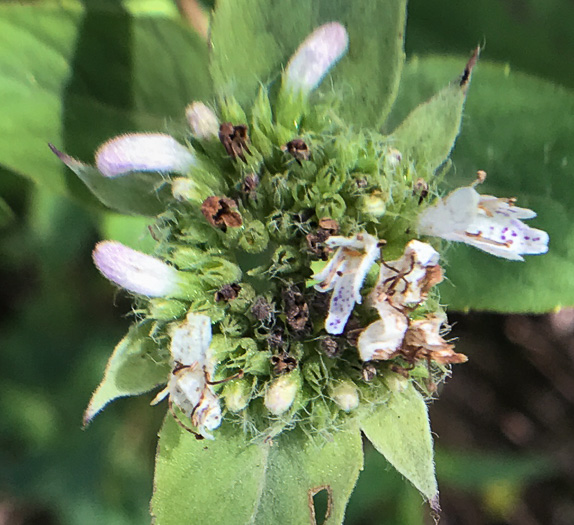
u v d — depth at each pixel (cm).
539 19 9
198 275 6
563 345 12
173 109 7
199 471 6
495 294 7
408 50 9
